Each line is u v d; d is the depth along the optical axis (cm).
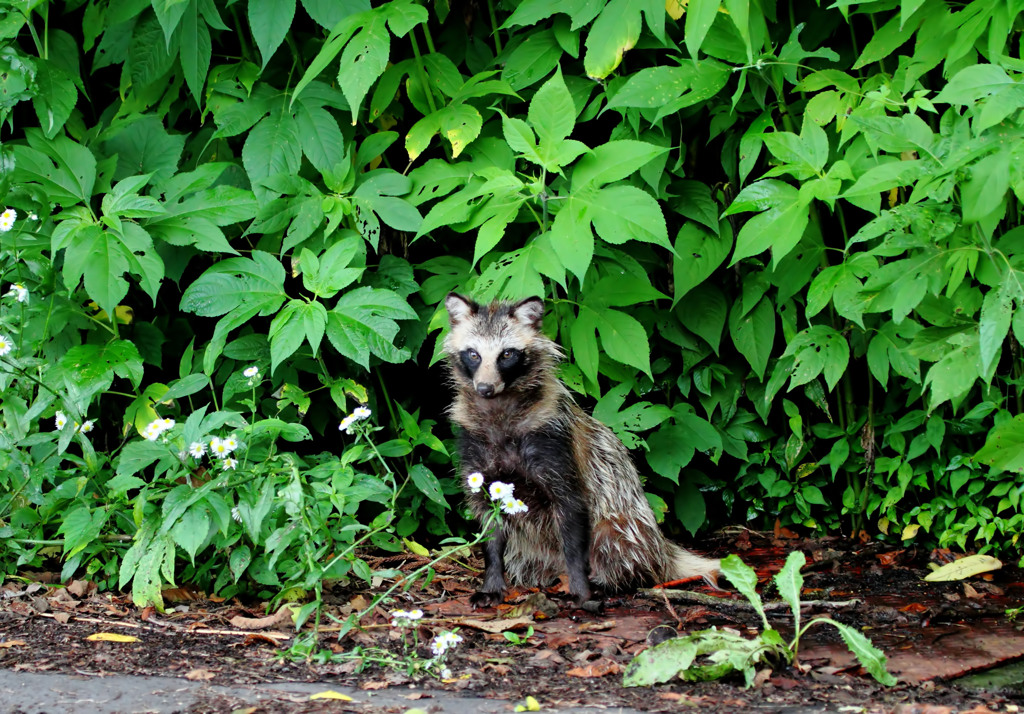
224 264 547
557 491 543
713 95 548
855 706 322
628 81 546
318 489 457
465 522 654
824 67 606
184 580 486
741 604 504
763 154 614
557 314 604
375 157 595
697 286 626
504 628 436
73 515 461
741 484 681
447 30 648
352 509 496
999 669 381
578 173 546
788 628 445
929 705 320
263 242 605
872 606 496
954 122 446
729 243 598
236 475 454
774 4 568
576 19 557
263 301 533
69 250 507
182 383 517
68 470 515
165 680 351
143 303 646
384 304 534
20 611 444
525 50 595
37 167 543
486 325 545
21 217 567
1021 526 576
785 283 588
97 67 631
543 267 541
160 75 600
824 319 621
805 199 500
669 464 620
